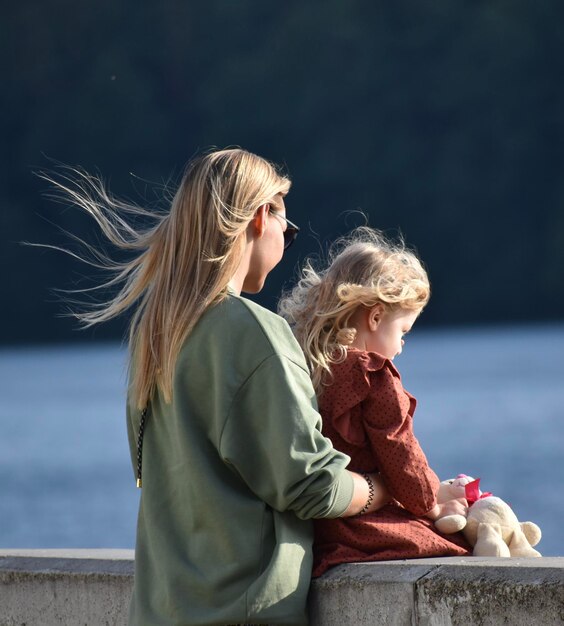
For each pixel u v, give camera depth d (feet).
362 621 32.91
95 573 38.73
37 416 367.04
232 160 34.94
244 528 32.42
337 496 32.91
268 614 31.94
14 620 40.88
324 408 35.81
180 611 32.35
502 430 278.05
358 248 38.40
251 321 33.04
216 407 32.65
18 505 204.54
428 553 34.78
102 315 36.19
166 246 34.71
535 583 29.84
